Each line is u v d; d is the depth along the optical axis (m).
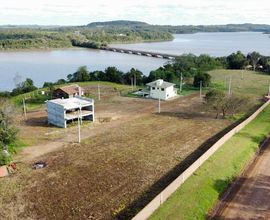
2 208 26.11
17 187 29.50
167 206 25.08
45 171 32.78
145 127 47.62
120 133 44.84
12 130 38.16
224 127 47.88
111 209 25.88
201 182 28.97
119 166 33.88
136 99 66.44
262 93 71.62
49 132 45.44
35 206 26.39
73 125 48.59
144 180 30.78
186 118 52.72
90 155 36.91
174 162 34.94
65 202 26.97
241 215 25.14
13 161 35.03
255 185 29.84
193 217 24.20
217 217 24.80
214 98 53.62
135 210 25.69
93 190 28.92
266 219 24.73
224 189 28.95
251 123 48.00
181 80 77.62
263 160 35.66
